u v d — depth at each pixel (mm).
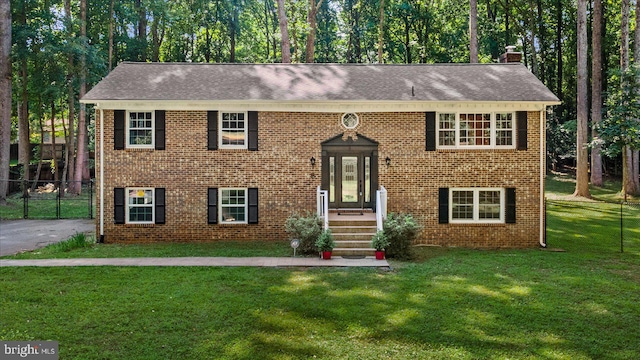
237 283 12445
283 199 18781
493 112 18500
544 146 18500
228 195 18812
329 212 18797
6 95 28453
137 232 18531
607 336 9375
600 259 15961
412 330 9555
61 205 29797
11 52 29312
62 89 32125
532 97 18203
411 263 15078
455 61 46438
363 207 18953
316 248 16094
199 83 19438
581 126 31297
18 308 10484
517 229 18562
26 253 16219
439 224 18609
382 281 12789
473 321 10023
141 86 18938
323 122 18766
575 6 44125
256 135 18672
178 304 10812
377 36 45594
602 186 36062
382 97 18297
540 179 18531
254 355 8500
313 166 18750
